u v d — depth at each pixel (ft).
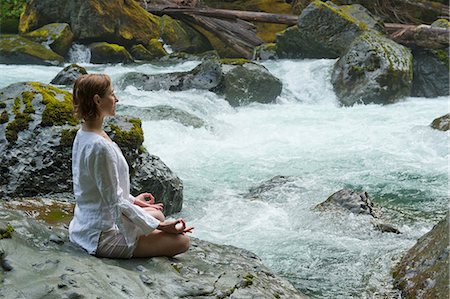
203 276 11.89
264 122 34.86
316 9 49.55
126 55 54.03
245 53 56.34
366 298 14.49
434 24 49.37
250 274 12.69
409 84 43.60
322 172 25.46
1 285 9.46
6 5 58.59
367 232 18.44
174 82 39.50
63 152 18.33
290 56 52.70
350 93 42.24
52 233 11.34
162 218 12.06
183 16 59.62
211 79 39.32
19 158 17.99
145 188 19.16
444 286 12.96
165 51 57.41
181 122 31.01
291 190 22.49
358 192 20.71
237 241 17.87
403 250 16.94
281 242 17.78
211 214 20.29
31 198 17.40
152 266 11.46
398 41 47.83
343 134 31.91
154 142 28.12
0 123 18.47
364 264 16.28
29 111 18.69
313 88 44.19
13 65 50.01
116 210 10.87
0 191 17.52
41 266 10.14
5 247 10.25
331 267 16.16
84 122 11.03
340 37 48.91
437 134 29.78
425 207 21.25
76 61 54.29
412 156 27.81
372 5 59.26
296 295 12.91
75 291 9.70
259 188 22.88
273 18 56.44
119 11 56.08
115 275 10.60
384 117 36.86
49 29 53.62
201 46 60.18
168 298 10.64
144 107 32.35
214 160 26.91
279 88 41.50
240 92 39.45
